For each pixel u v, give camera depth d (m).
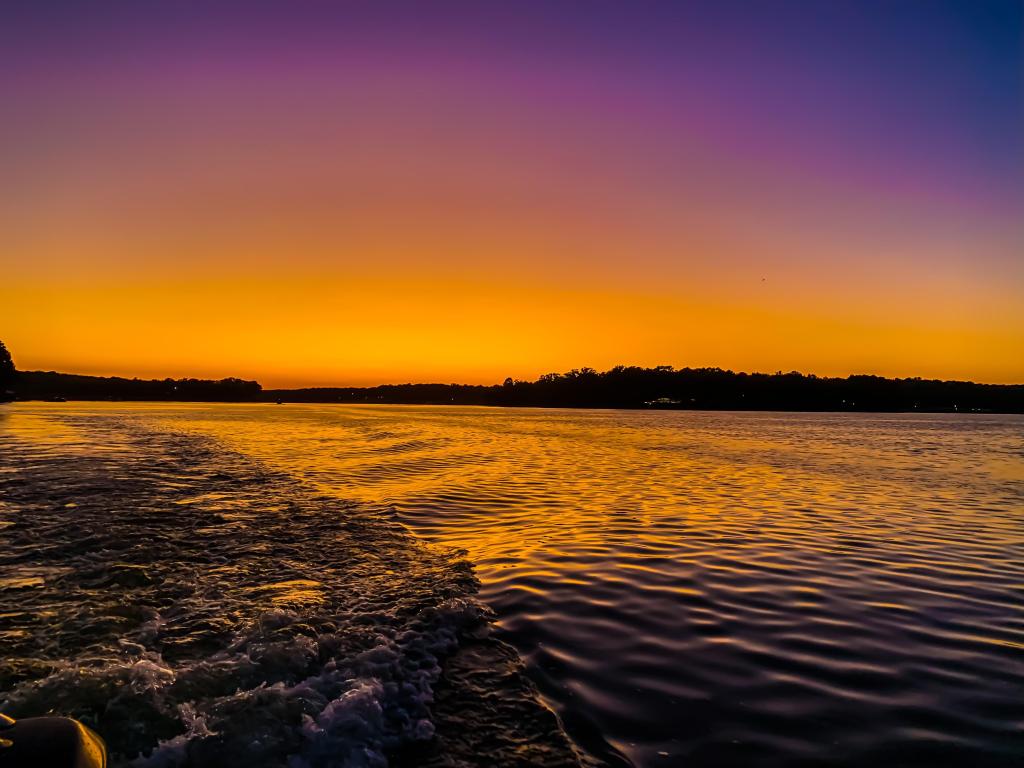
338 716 4.88
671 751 4.65
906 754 4.63
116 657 5.88
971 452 39.34
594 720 5.11
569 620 7.55
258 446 35.19
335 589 8.54
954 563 10.61
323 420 81.75
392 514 14.72
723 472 25.41
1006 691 5.75
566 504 16.64
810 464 29.59
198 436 42.75
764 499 17.95
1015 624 7.61
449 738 4.77
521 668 6.12
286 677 5.57
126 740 4.41
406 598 8.21
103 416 79.81
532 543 11.81
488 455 32.16
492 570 9.80
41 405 138.25
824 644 6.88
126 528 11.96
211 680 5.42
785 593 8.76
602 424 84.06
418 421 83.19
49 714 4.74
